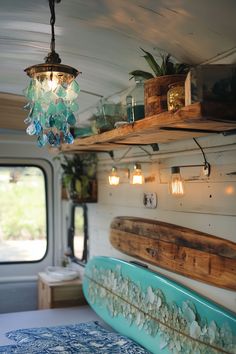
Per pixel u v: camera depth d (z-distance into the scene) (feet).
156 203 8.86
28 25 7.08
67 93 5.27
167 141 8.13
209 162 7.11
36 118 5.24
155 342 7.71
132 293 8.76
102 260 10.41
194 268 7.26
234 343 5.94
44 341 8.48
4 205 14.49
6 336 9.00
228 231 6.66
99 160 11.76
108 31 7.07
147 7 6.01
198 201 7.44
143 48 7.38
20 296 14.14
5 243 14.47
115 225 10.47
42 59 8.66
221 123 5.62
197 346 6.66
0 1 6.21
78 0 6.06
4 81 10.59
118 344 8.24
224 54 6.59
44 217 14.88
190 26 6.20
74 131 9.57
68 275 12.35
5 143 14.21
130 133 6.79
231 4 5.39
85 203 12.39
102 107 8.48
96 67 8.83
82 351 7.86
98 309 10.18
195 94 5.07
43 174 14.78
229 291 6.56
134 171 9.14
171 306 7.44
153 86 6.25
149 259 8.75
